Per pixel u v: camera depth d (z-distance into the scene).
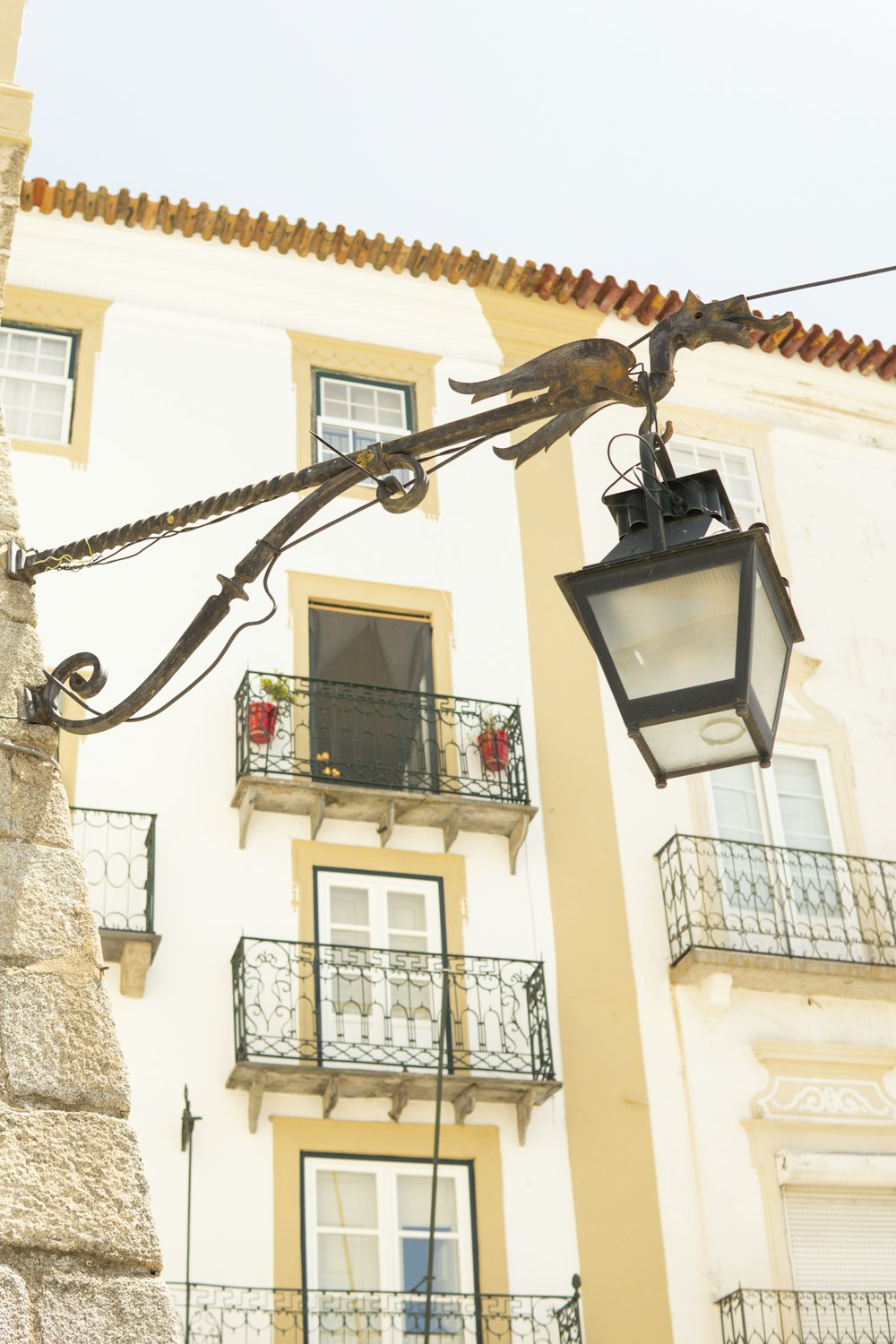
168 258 16.73
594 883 14.93
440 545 16.25
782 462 18.42
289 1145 12.99
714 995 14.51
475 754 15.16
